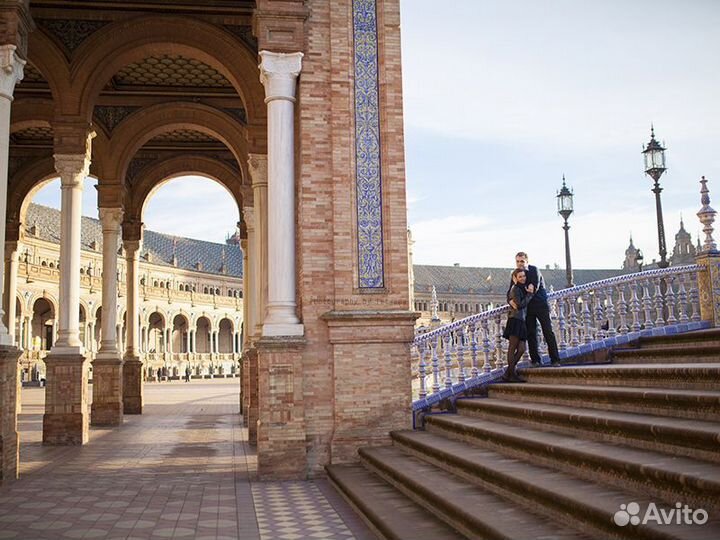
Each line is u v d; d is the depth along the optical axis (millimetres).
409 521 6121
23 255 61906
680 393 6004
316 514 7355
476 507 5645
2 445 9219
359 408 9859
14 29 9688
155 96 18875
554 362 10266
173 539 6379
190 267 88812
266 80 10305
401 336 10016
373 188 10328
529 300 10312
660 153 16062
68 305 14656
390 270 10195
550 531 4812
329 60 10453
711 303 11656
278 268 9906
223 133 19156
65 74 14859
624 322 11273
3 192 9602
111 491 8820
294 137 10953
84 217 74938
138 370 22766
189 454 12500
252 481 9469
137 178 22891
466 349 11203
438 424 9398
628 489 5098
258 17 10227
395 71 10555
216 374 81875
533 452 6523
